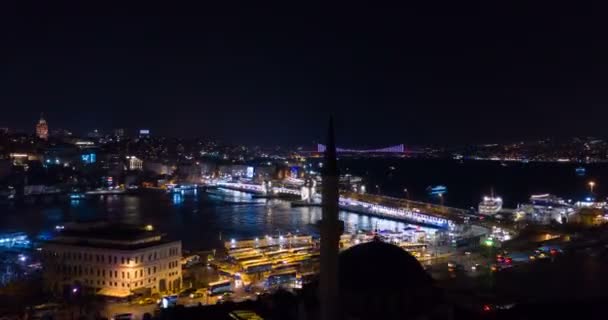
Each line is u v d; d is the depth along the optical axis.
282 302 94.62
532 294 129.88
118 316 126.38
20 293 153.38
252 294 144.75
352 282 76.25
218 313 97.06
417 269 79.75
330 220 74.06
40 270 182.25
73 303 140.75
